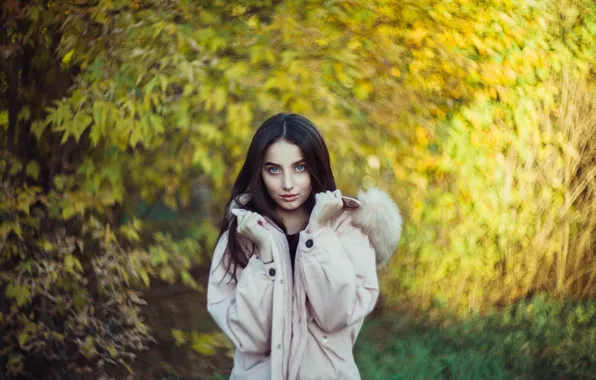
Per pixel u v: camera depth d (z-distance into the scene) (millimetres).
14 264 3791
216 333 4258
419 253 4762
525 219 4934
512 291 4973
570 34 5082
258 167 2217
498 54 4578
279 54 3730
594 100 5148
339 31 3898
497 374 3988
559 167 5004
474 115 4562
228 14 3932
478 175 4691
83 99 3412
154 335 4367
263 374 2143
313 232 2123
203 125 3613
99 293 3828
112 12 3639
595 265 5105
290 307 2125
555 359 4160
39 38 3770
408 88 4129
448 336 4426
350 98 3949
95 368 3887
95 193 3693
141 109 3430
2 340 3727
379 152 3975
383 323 4762
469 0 4527
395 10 4125
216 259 2307
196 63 3473
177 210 4566
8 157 3744
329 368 2123
